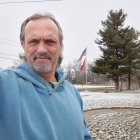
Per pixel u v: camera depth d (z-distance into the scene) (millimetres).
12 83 504
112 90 11242
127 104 5168
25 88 513
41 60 546
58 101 555
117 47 11773
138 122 3289
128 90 11555
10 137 461
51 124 511
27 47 559
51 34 557
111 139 2398
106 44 11812
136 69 12602
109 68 11508
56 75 625
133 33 11945
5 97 484
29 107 501
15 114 475
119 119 3518
